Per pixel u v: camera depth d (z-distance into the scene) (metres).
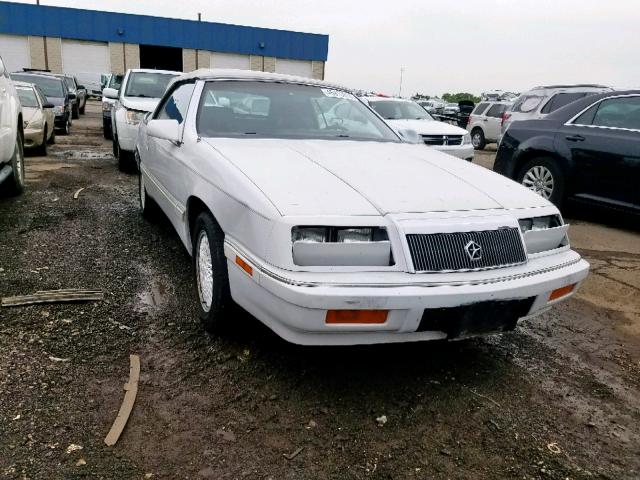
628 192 6.08
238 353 3.02
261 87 4.10
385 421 2.49
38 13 32.97
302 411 2.53
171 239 5.09
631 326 3.82
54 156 10.25
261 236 2.50
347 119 4.17
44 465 2.07
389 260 2.48
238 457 2.20
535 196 3.16
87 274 4.06
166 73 9.93
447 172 3.26
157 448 2.22
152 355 2.94
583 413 2.69
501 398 2.77
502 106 18.62
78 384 2.61
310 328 2.38
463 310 2.51
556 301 2.93
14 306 3.40
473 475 2.19
